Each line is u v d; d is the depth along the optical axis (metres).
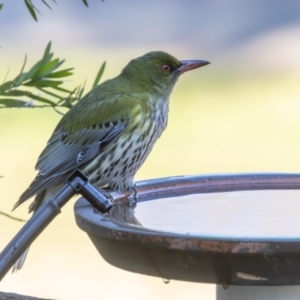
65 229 15.96
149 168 19.61
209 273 5.03
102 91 9.33
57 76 6.20
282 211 6.55
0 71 24.11
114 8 31.67
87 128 9.02
